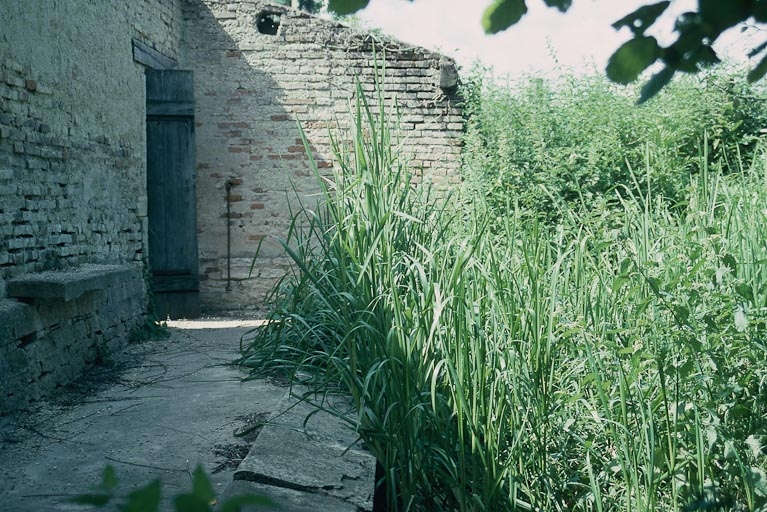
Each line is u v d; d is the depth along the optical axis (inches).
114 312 251.1
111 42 271.3
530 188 295.1
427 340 136.5
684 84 321.1
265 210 377.1
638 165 308.7
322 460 129.6
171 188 329.4
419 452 133.3
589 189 306.3
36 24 206.1
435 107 371.9
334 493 119.7
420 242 164.6
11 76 190.9
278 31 374.6
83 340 218.1
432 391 124.2
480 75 368.8
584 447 133.6
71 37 231.9
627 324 147.9
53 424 162.9
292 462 126.3
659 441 130.8
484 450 130.4
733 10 42.8
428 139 371.9
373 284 150.9
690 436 130.3
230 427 153.9
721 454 127.8
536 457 133.3
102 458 139.6
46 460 139.9
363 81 375.2
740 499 123.8
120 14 282.5
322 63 374.9
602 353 138.5
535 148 317.1
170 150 327.9
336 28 374.0
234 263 374.9
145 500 28.5
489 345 135.7
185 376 203.5
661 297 128.6
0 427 160.6
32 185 202.5
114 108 273.6
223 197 376.2
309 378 180.9
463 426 135.6
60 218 222.2
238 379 193.5
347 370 142.7
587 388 144.6
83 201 241.1
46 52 212.7
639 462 129.1
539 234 168.7
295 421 146.1
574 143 325.7
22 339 180.4
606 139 310.8
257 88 374.9
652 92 49.5
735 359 135.5
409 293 143.6
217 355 235.3
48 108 213.9
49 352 192.7
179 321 331.3
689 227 166.9
